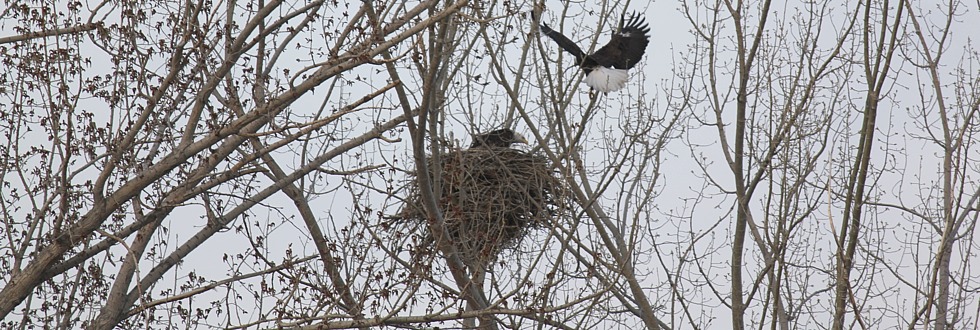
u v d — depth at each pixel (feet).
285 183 48.14
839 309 40.78
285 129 42.42
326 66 42.42
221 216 49.88
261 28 47.91
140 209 46.14
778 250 44.91
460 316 39.27
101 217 43.80
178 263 49.19
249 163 48.93
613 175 42.91
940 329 42.68
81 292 46.78
